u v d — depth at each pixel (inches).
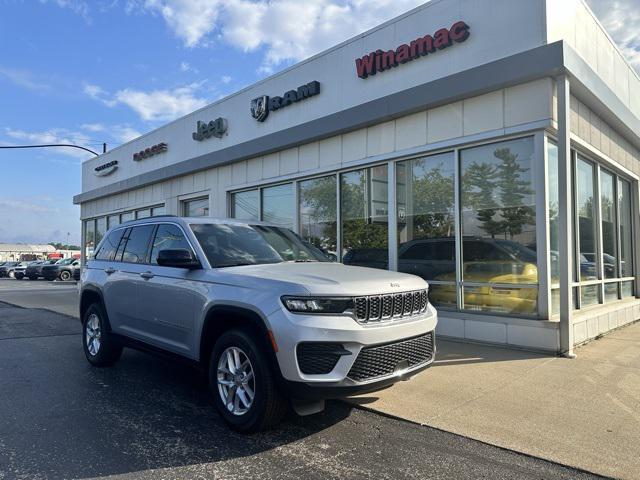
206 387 224.2
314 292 154.9
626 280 436.5
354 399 201.2
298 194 451.2
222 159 524.7
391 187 365.1
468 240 320.2
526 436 164.2
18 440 161.3
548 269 283.7
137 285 226.5
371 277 175.9
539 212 285.9
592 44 347.3
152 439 162.7
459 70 322.0
